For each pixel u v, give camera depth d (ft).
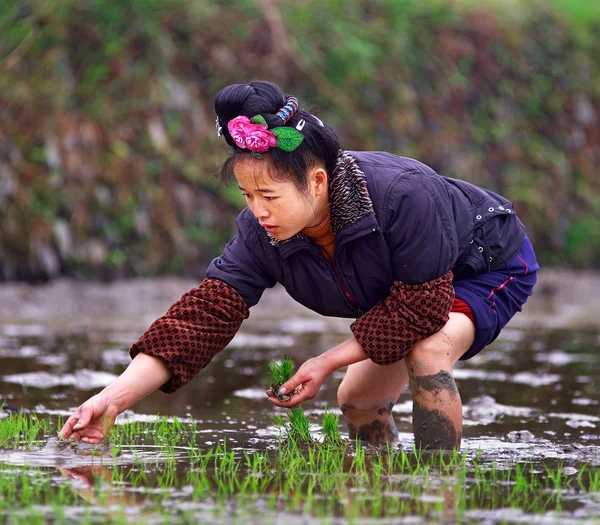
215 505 15.14
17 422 21.98
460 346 20.36
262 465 18.40
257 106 18.57
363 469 18.08
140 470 17.69
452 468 18.31
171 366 20.42
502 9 72.90
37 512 14.55
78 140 56.44
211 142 60.29
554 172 72.74
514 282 21.58
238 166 18.63
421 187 19.67
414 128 66.23
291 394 20.71
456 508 15.21
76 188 56.29
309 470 17.93
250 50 61.82
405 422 25.29
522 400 28.68
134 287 55.83
